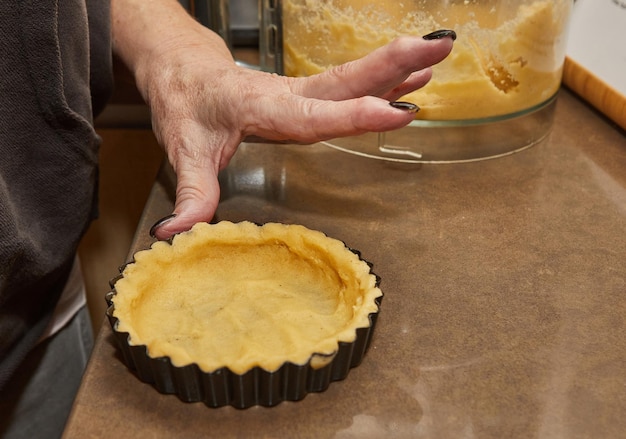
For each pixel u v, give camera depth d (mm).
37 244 523
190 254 425
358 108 424
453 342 408
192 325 388
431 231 515
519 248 497
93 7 565
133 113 819
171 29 594
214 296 416
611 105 643
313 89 494
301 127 456
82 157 533
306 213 536
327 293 421
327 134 450
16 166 499
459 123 583
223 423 354
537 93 598
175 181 572
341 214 536
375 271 468
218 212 533
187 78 535
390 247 495
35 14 451
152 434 349
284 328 377
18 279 516
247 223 442
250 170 593
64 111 495
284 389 356
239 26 811
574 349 405
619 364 395
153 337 375
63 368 725
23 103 481
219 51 582
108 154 859
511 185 577
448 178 586
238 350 363
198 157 514
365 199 556
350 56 578
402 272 468
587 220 532
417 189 570
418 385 378
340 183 578
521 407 366
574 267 477
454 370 388
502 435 351
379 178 586
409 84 501
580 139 646
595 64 678
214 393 351
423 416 360
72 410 362
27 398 694
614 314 433
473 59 551
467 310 434
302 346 357
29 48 461
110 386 375
